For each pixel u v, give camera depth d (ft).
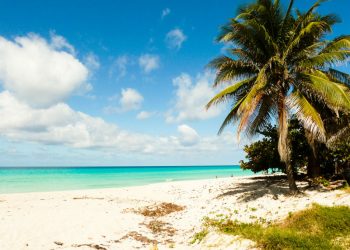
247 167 76.74
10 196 67.51
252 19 49.47
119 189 86.12
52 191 86.02
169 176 193.77
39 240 31.09
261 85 47.42
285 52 50.47
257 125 54.39
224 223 37.65
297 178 67.77
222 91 55.06
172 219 45.80
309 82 48.96
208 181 98.48
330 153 58.54
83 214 45.01
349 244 24.57
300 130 62.80
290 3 52.01
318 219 29.89
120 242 32.86
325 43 49.03
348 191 41.55
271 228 29.73
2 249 27.76
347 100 43.78
